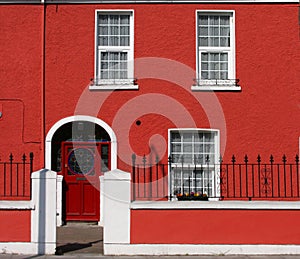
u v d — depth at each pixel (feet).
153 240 32.35
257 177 41.55
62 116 42.32
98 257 31.73
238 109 42.19
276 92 42.32
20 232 32.42
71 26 42.83
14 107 42.19
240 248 32.50
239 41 42.65
